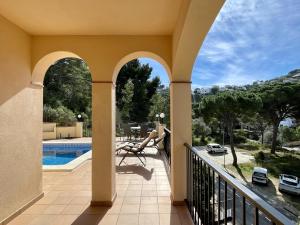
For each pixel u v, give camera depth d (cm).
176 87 365
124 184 452
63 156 1011
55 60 398
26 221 306
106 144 361
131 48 361
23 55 339
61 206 352
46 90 1630
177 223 299
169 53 362
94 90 361
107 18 304
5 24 301
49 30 343
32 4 268
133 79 2002
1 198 291
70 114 1527
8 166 305
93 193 355
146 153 787
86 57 361
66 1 262
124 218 313
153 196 391
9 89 308
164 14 292
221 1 199
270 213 98
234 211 145
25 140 344
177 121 365
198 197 283
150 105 2031
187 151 352
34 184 366
